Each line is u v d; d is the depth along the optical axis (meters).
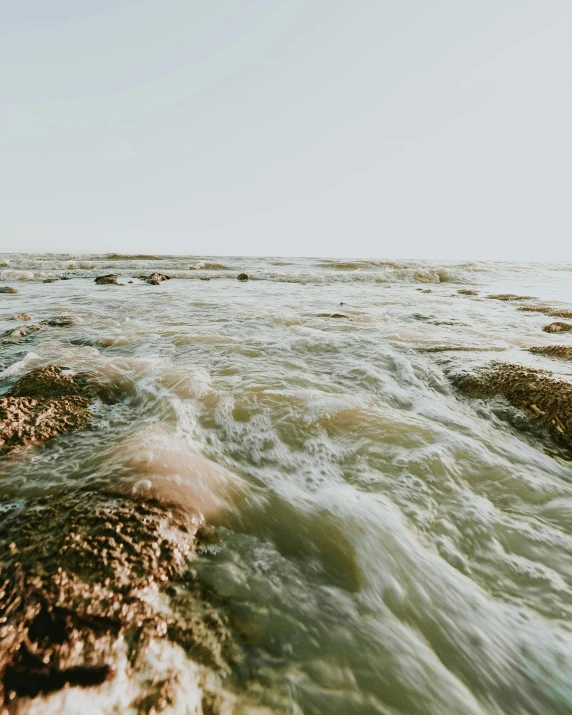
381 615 1.76
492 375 4.54
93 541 1.75
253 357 5.71
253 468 2.91
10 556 1.72
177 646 1.47
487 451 3.25
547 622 1.76
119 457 2.67
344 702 1.39
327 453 3.13
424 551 2.15
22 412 3.27
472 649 1.65
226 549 2.03
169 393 4.14
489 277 23.30
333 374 5.05
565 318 9.52
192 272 23.16
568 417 3.54
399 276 21.52
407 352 5.94
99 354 5.62
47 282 17.59
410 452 3.14
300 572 1.94
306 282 19.19
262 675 1.44
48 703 1.23
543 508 2.57
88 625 1.42
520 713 1.44
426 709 1.41
